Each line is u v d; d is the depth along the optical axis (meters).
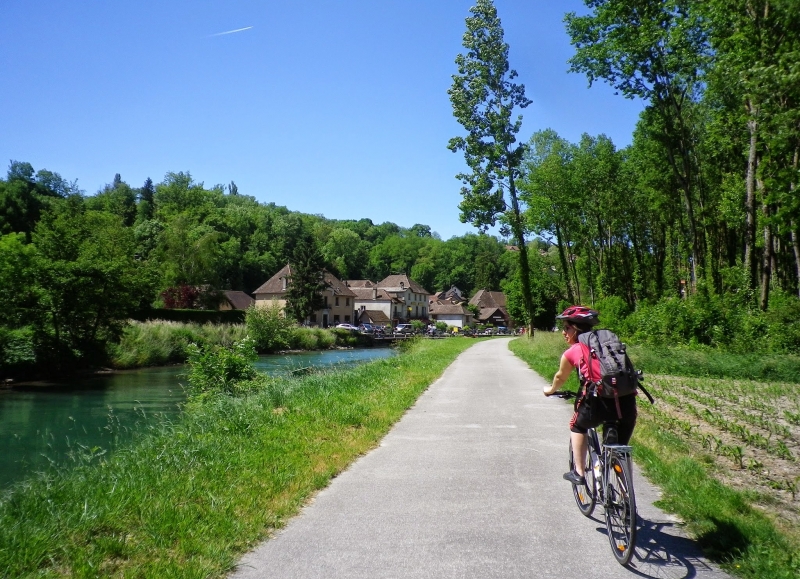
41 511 5.32
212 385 17.33
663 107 28.14
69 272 30.23
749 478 6.58
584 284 56.59
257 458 7.21
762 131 14.88
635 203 43.44
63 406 19.55
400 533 5.05
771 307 22.72
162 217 105.50
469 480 6.68
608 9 26.55
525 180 42.28
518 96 40.16
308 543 4.84
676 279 46.03
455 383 16.52
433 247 152.75
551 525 5.21
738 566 4.17
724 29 18.62
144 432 11.62
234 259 102.94
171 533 4.87
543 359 22.62
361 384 14.65
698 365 17.62
